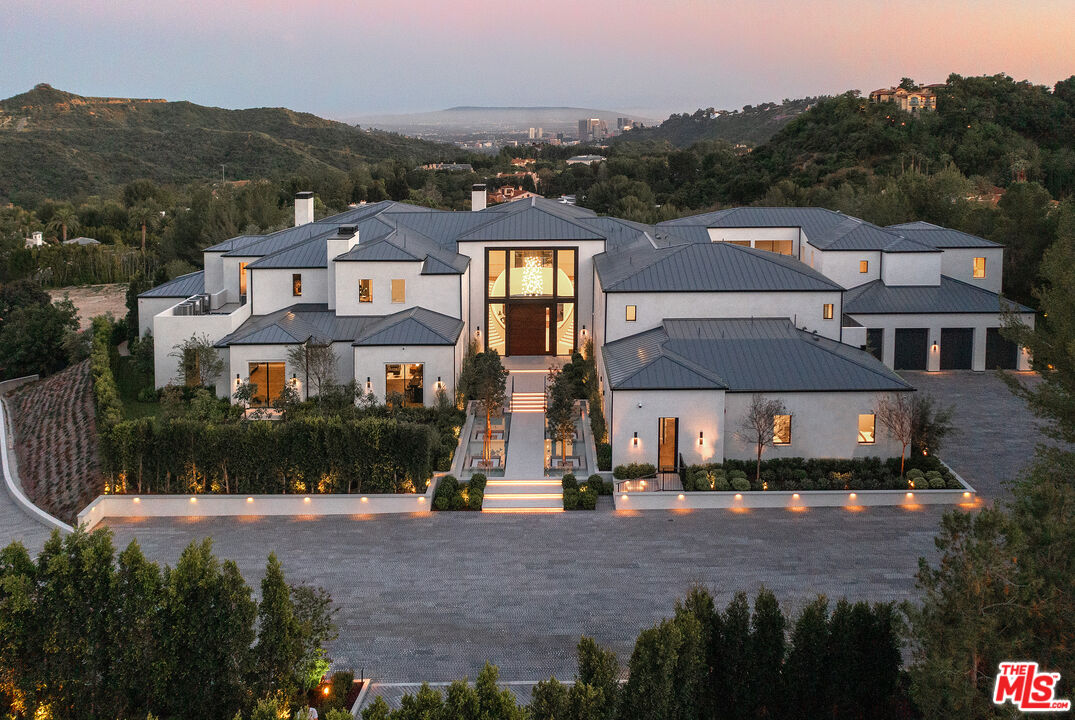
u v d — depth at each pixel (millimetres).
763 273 48938
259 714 20844
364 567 33812
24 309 67938
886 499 38750
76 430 48938
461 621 29734
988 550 20703
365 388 47562
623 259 53344
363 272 51719
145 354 53594
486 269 56656
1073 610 21047
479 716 20562
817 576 32344
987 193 103250
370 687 25938
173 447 39688
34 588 24062
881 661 23484
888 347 56969
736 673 23344
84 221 135500
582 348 56875
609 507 39344
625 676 25938
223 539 36625
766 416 39312
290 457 39594
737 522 37344
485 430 47625
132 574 24188
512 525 37656
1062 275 35969
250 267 54281
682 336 45875
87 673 24016
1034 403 35219
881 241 59750
